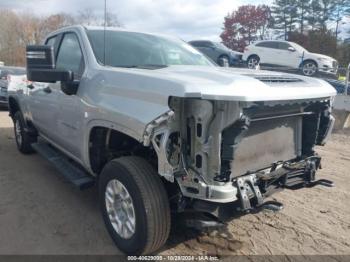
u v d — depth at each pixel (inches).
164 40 180.5
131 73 122.3
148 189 113.7
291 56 700.7
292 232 147.5
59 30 188.5
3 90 473.7
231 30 2228.1
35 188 187.3
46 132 199.6
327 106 140.7
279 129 131.8
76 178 152.0
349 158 274.8
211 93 99.7
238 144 107.2
